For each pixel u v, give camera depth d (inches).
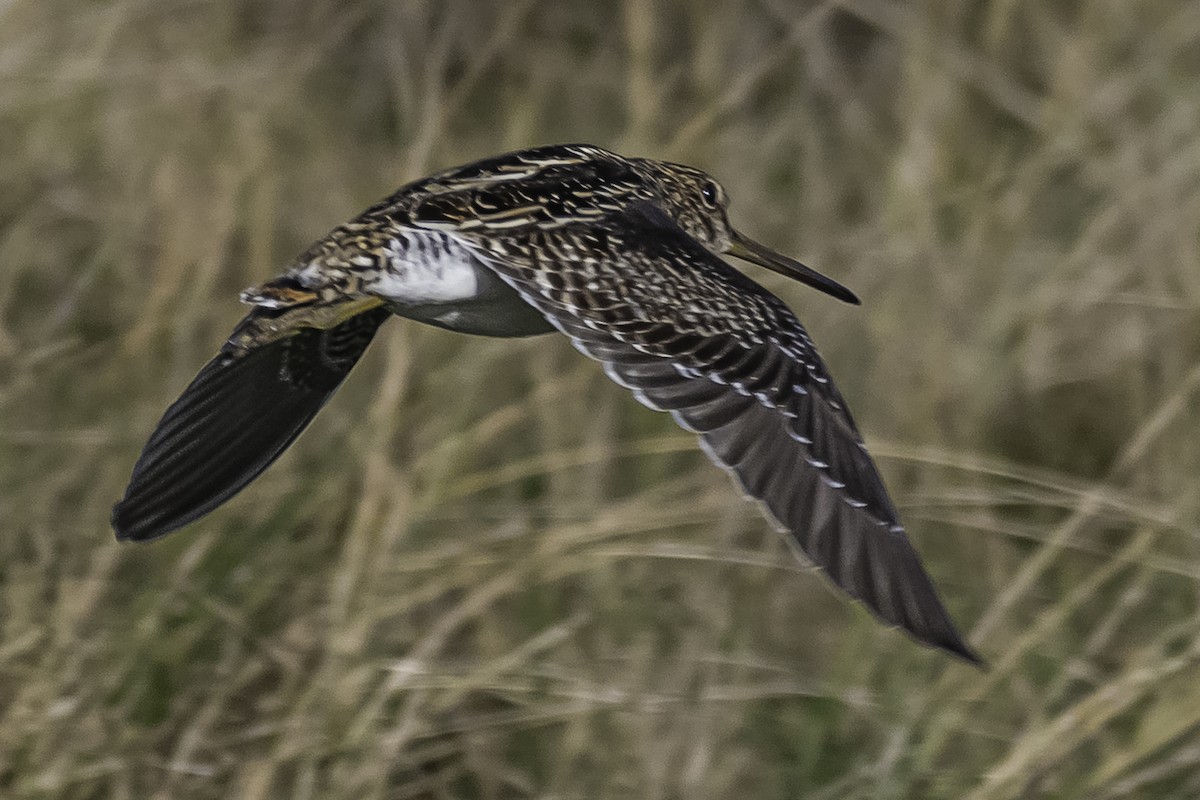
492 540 419.8
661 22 620.1
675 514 419.8
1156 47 573.9
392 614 407.8
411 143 558.3
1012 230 522.0
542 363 482.0
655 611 424.5
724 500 431.5
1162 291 498.6
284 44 601.3
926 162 547.2
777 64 613.3
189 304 490.6
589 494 452.8
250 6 610.5
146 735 385.1
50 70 558.3
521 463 453.1
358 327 350.3
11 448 441.7
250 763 378.0
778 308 312.5
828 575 288.7
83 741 381.4
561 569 410.6
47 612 403.5
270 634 410.3
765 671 416.2
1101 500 425.7
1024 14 617.3
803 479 295.1
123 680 390.0
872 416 484.1
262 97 569.0
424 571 421.1
